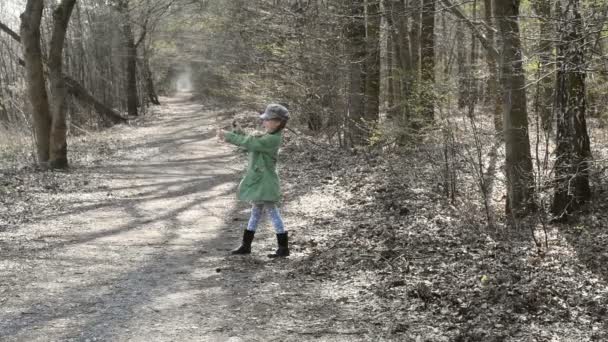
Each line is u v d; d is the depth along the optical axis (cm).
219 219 950
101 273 630
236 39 2402
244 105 2466
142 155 1880
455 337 452
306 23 1574
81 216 960
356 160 1416
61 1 1475
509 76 758
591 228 741
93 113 3025
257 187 681
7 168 1462
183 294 557
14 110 2198
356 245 734
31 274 623
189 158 1816
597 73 629
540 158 958
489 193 949
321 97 1695
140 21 3825
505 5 745
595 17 578
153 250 739
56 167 1498
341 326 478
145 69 5131
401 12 948
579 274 617
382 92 1706
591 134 962
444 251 696
